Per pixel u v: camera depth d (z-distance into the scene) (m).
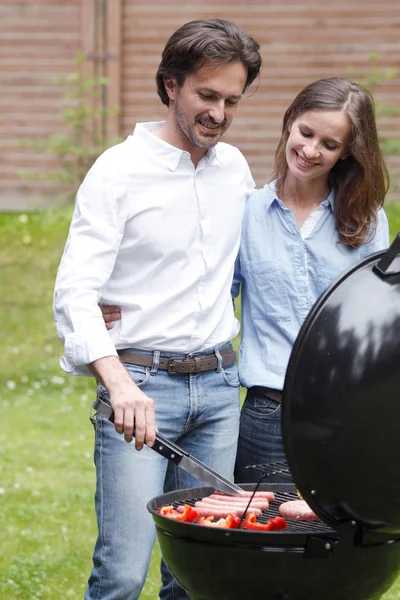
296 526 3.58
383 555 3.46
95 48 13.59
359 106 4.21
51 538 6.46
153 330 4.05
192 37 3.85
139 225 4.01
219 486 3.74
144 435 3.65
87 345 3.76
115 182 3.97
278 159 4.45
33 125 13.91
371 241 4.40
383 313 3.28
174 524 3.42
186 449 4.28
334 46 13.34
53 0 13.69
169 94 4.04
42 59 13.80
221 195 4.18
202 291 4.11
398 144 11.86
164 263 4.05
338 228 4.36
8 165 13.98
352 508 3.32
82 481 7.62
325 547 3.31
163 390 4.08
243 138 13.59
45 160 13.92
